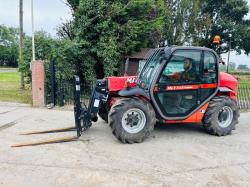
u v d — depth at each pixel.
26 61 11.35
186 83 5.99
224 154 5.17
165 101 5.91
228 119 6.36
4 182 4.00
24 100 10.93
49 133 6.36
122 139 5.55
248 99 10.58
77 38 12.59
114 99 6.08
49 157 4.92
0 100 10.87
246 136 6.34
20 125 7.06
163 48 6.16
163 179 4.13
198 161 4.82
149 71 6.18
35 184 3.95
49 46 11.17
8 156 4.96
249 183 4.07
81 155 5.02
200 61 6.04
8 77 24.98
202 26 23.30
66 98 10.22
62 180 4.06
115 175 4.23
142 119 5.66
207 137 6.18
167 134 6.33
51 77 9.62
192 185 3.97
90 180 4.07
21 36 15.61
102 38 12.80
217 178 4.20
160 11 15.94
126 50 13.49
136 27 13.37
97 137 6.04
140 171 4.39
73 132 6.41
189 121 6.17
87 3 12.65
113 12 12.81
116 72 13.59
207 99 6.19
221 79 6.47
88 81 12.91
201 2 26.42
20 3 15.52
